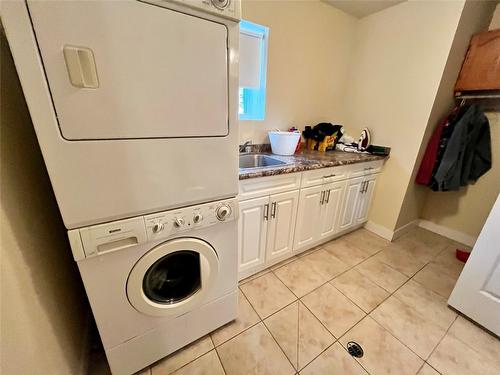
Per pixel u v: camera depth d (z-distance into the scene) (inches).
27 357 24.5
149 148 28.7
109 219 28.9
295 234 68.9
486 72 65.4
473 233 83.4
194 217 35.0
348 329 49.8
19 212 27.3
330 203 73.9
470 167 76.7
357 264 72.1
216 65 30.4
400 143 78.9
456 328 50.4
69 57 21.8
